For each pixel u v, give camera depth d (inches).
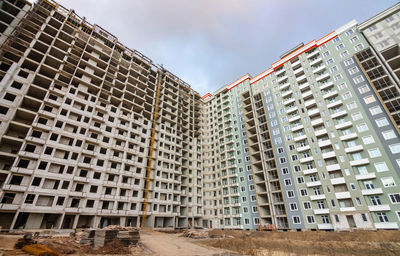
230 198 2400.3
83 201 1603.1
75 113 1811.0
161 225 2159.2
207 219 2559.1
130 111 2269.9
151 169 2236.7
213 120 3265.3
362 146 1590.8
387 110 1568.7
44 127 1581.0
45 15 2017.7
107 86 2223.2
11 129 1533.0
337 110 1854.1
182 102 3198.8
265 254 907.4
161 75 3048.7
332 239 1173.1
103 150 1931.6
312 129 1940.2
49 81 1777.8
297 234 1331.2
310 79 2159.2
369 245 914.1
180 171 2566.4
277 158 2105.1
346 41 2039.9
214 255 861.2
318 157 1808.6
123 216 1813.5
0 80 1569.9
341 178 1598.2
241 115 2805.1
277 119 2305.6
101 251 766.5
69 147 1654.8
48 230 1270.9
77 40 2094.0
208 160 3011.8
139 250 846.5
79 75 2052.2
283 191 1930.4
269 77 2632.9
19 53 1679.4
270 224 1904.5
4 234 1101.1
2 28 1702.8
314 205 1704.0
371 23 1891.0
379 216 1375.5
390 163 1451.8
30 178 1407.5
